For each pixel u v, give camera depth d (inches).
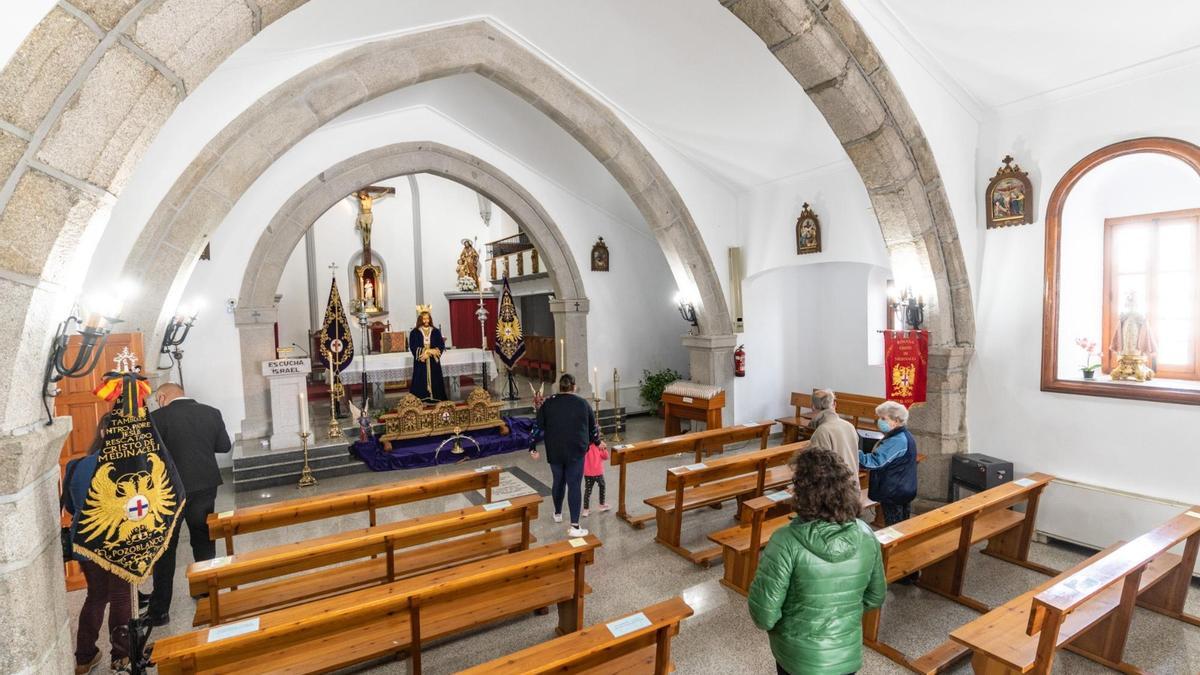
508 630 164.1
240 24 105.7
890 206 226.4
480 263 705.6
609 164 316.8
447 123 393.1
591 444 236.4
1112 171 203.9
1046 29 183.2
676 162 327.6
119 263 224.1
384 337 504.4
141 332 218.1
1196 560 179.0
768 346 369.4
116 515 118.9
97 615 149.8
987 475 222.8
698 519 244.7
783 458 235.9
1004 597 176.6
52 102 88.4
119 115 94.4
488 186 410.0
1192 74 176.9
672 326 481.7
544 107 295.1
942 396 238.1
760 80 244.4
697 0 211.9
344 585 162.6
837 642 94.7
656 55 252.8
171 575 172.1
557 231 429.1
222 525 173.0
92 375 197.3
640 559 207.0
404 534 163.8
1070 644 149.9
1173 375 202.5
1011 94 217.2
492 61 272.7
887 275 346.3
